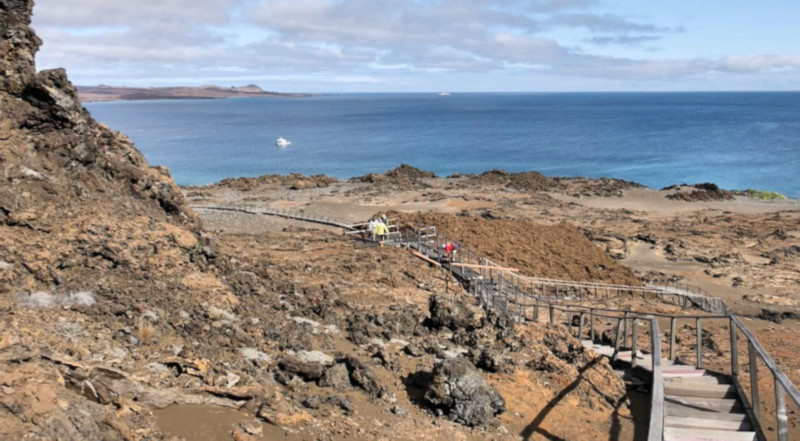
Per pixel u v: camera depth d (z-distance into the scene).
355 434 11.80
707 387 14.23
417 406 13.83
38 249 14.42
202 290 16.41
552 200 71.25
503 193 73.69
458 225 40.22
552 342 18.58
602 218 62.75
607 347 19.14
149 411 10.68
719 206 71.38
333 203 63.44
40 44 17.69
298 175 81.06
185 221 19.92
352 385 14.14
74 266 14.79
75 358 11.25
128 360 12.13
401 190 73.88
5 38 16.98
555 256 37.75
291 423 11.62
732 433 11.77
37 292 13.51
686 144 147.00
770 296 39.50
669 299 35.59
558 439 13.37
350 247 32.56
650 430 9.66
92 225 16.03
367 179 81.25
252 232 42.50
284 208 58.88
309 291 20.64
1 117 16.48
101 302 14.09
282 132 191.25
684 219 63.69
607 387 16.03
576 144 148.12
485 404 13.52
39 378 9.62
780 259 48.72
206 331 14.60
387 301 22.11
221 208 53.56
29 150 16.62
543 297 28.62
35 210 15.34
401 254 31.44
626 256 49.09
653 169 108.88
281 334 15.77
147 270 15.98
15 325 11.93
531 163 115.88
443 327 18.84
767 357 10.96
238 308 16.61
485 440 12.80
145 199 19.28
